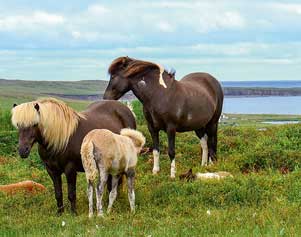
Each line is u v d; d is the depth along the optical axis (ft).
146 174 46.14
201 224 31.24
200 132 51.47
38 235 29.73
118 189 38.58
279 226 29.78
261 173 45.32
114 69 46.60
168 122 46.14
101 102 39.83
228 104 393.29
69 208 37.42
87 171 32.76
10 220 34.45
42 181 47.37
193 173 45.83
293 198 37.09
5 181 48.16
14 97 314.55
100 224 31.65
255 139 59.62
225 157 53.01
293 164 46.85
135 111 76.33
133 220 32.48
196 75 52.60
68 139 35.01
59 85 481.46
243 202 36.91
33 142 34.12
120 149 33.81
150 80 45.98
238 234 28.17
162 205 37.04
